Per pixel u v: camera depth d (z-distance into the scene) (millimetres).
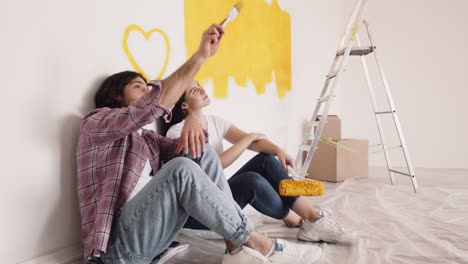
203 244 1585
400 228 1815
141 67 1623
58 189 1268
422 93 4539
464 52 4395
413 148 4582
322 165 3492
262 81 2924
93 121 1110
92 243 1063
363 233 1725
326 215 1582
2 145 1103
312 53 4035
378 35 4664
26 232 1169
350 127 4781
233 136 1838
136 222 1072
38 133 1200
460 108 4422
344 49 3107
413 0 4543
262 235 1297
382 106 4672
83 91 1353
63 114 1281
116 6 1486
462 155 4426
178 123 1688
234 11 1104
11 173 1126
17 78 1139
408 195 2738
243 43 2611
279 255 1288
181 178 1069
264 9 2943
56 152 1259
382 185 3180
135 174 1193
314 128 3826
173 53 1832
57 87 1258
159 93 1006
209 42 1036
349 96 4785
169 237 1137
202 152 1339
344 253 1461
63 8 1272
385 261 1368
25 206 1164
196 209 1097
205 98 1707
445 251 1474
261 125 2934
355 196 2682
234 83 2504
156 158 1408
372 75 4703
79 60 1334
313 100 4074
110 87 1370
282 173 1650
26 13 1159
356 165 3572
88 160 1167
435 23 4480
